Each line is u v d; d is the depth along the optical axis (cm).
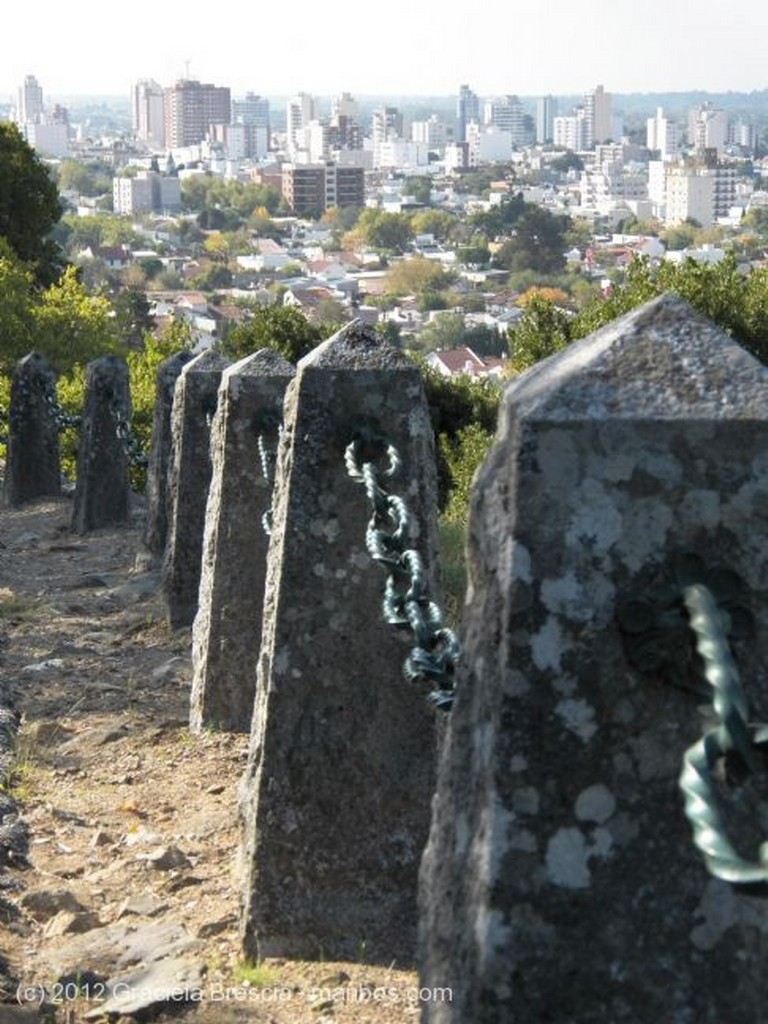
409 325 14425
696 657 272
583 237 19912
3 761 766
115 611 1145
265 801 550
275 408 776
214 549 789
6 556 1414
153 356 2742
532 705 275
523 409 279
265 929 546
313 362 553
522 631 275
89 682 923
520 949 275
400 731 549
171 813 700
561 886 274
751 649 274
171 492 1098
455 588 1067
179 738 800
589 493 275
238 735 789
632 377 279
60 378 2642
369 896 548
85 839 671
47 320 2895
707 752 260
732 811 273
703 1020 272
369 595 549
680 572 272
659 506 274
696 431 274
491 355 12925
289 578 551
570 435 275
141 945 559
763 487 273
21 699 892
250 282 17688
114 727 819
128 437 1382
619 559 274
